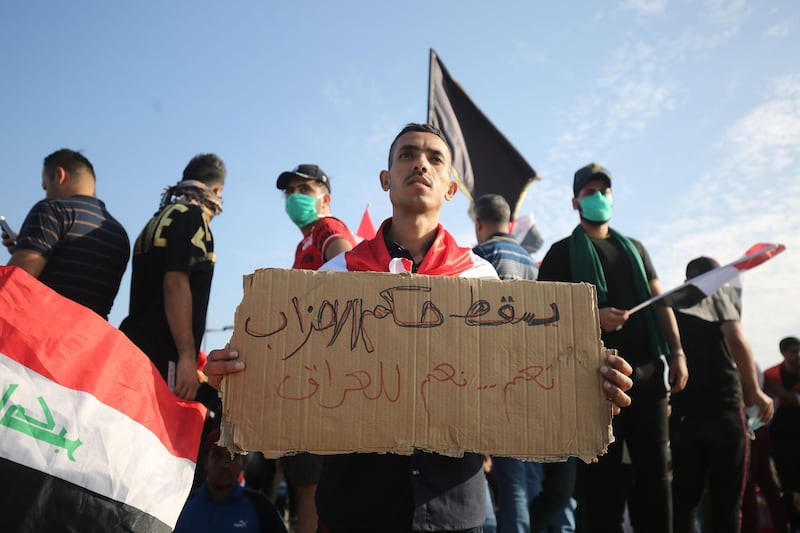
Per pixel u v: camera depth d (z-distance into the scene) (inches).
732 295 173.5
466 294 88.5
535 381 85.4
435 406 83.4
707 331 169.0
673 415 171.5
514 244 178.1
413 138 107.5
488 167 286.0
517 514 153.1
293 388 83.0
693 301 155.5
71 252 135.5
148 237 142.3
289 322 85.4
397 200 105.6
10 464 80.9
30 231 132.9
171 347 136.7
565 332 87.7
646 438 143.3
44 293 94.3
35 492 80.9
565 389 85.4
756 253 156.3
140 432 92.0
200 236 142.9
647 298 156.9
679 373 155.6
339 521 89.0
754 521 208.1
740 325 169.8
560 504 155.6
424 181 104.0
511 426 83.4
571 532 163.8
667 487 141.6
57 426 85.4
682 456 167.8
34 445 83.1
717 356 166.9
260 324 85.1
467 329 86.8
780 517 228.2
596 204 163.9
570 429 84.0
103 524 83.8
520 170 289.4
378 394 83.4
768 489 230.8
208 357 85.0
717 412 162.7
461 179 278.4
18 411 84.0
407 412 83.0
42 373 87.7
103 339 95.5
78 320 94.7
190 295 137.5
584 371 86.4
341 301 86.9
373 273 88.6
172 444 95.6
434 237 107.4
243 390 82.7
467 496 89.8
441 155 107.5
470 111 288.4
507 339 86.7
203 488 153.8
